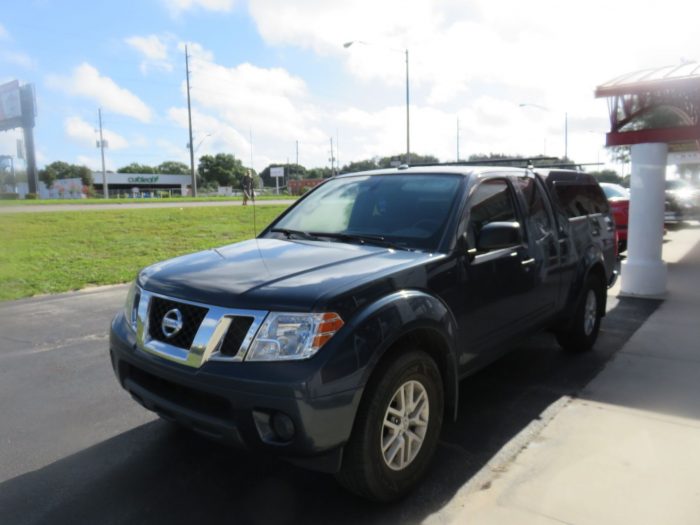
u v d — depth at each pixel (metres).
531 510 2.96
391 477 2.97
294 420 2.60
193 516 2.97
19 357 5.64
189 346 2.88
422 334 3.19
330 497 3.14
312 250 3.64
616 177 42.19
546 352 5.71
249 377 2.64
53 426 4.07
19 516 2.97
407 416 3.07
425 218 3.82
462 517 2.92
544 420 4.07
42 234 15.41
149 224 18.27
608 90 8.20
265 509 3.03
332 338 2.69
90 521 2.93
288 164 109.12
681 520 2.85
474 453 3.59
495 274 3.89
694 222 20.97
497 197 4.24
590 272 5.64
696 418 4.06
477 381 4.90
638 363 5.33
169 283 3.15
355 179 4.63
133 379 3.28
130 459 3.58
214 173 113.81
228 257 3.57
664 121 8.81
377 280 2.99
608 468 3.37
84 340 6.23
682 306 7.67
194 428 2.93
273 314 2.72
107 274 10.27
